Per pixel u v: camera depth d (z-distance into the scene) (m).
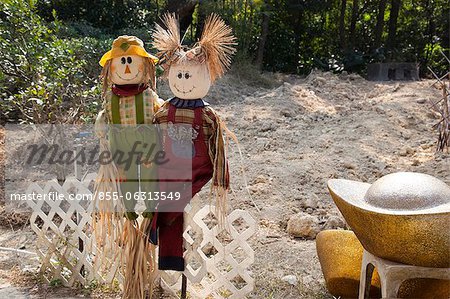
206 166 3.47
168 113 3.38
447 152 7.25
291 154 7.12
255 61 15.03
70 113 5.04
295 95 10.48
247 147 7.52
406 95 10.53
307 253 4.60
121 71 3.39
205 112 3.38
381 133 8.10
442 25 16.61
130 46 3.39
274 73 14.88
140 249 3.51
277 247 4.71
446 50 16.14
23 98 5.61
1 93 6.20
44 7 12.48
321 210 5.47
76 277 4.02
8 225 5.10
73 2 13.18
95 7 13.34
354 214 3.20
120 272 3.86
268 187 5.96
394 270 3.11
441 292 3.40
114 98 3.43
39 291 3.94
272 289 3.98
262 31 14.62
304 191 5.95
